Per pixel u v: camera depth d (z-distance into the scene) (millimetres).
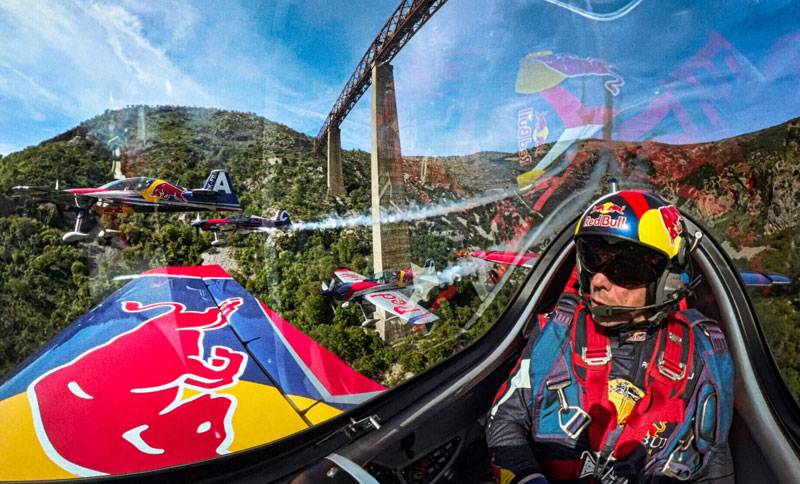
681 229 1221
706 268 1584
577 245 1298
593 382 1234
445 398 1435
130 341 2395
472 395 1544
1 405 1904
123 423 1809
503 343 1701
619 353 1246
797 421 1247
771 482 1130
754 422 1229
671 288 1188
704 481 1201
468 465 1533
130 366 2217
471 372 1566
